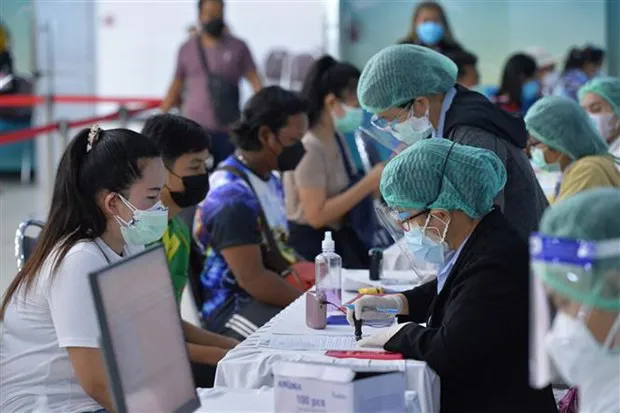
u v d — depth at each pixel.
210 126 12.80
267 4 17.14
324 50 14.02
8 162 17.92
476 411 4.23
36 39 15.79
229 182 6.40
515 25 14.96
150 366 3.36
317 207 7.75
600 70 14.59
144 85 18.31
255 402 4.05
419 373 4.14
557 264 3.03
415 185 4.33
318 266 5.43
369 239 8.04
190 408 3.57
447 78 5.62
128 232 4.41
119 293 3.22
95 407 4.38
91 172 4.35
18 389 4.36
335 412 3.58
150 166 4.41
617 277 3.01
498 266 4.19
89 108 18.27
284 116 6.44
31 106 17.52
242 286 6.29
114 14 18.14
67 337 4.20
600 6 14.99
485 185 4.30
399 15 13.47
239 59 12.81
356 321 4.84
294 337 4.82
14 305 4.40
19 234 5.52
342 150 8.13
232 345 5.85
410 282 6.13
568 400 4.89
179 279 5.85
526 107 12.90
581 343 3.05
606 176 6.38
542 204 5.51
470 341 4.14
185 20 18.19
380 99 5.62
